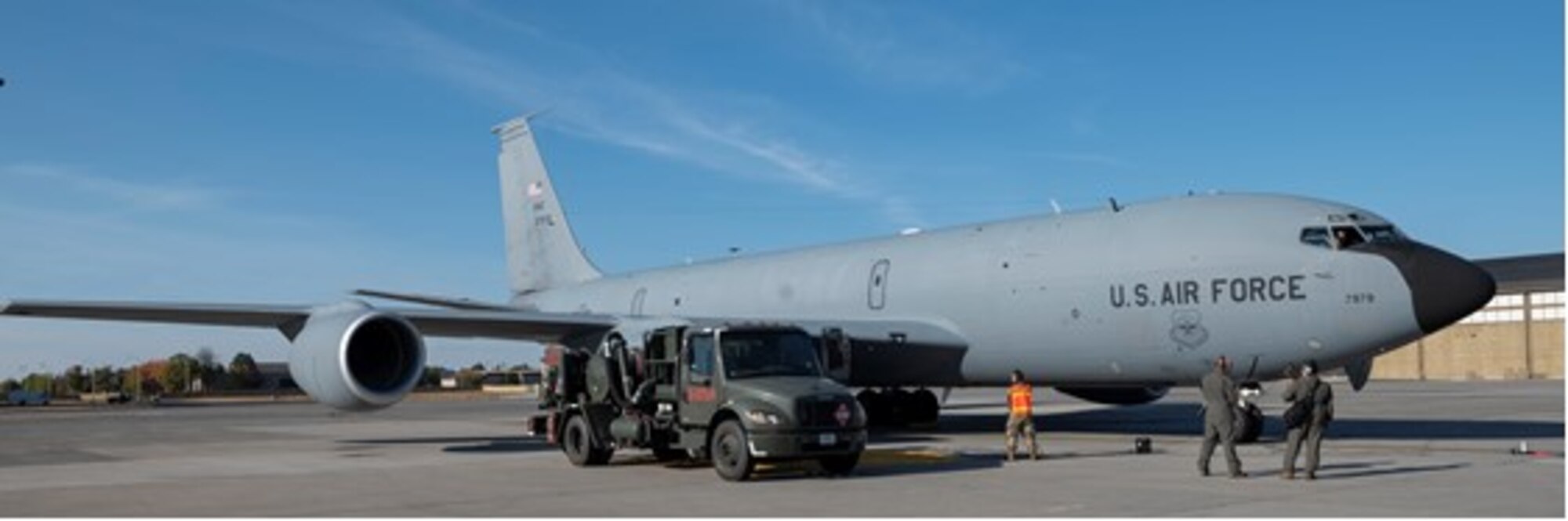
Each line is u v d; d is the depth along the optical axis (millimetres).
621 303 33406
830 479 16391
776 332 17391
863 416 16797
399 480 16844
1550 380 75250
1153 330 21734
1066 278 22859
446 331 25750
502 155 39500
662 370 18047
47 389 130750
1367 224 20500
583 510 13586
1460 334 81688
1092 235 22984
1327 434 24266
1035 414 34219
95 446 24656
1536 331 77688
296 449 23188
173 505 14219
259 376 136000
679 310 31234
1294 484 15336
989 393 56125
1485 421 29203
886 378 25953
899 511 13188
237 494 15289
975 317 24188
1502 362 79312
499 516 13219
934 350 24719
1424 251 19969
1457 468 17188
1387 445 21312
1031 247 23719
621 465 18891
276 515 13391
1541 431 25031
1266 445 21344
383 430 29547
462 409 44781
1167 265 21609
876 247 27062
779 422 16016
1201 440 23156
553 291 36750
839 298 26938
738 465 16219
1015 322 23516
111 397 75375
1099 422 29531
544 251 37594
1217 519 12312
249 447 23766
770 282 28859
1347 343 20031
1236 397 16406
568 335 26031
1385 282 19703
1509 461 18109
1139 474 16797
